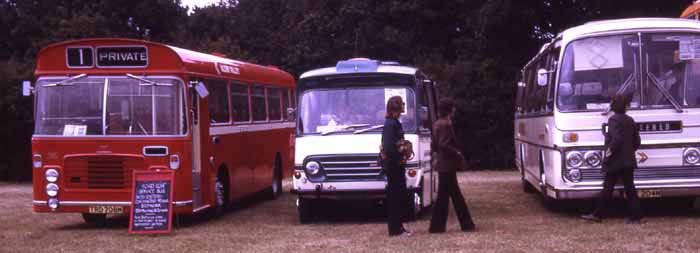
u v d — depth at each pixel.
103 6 42.44
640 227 12.26
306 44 47.84
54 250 11.50
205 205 14.68
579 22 33.00
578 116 13.27
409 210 14.38
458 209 12.39
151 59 13.91
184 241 12.17
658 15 30.17
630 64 13.33
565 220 13.69
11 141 34.47
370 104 14.42
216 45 40.03
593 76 13.38
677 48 13.30
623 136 12.45
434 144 12.27
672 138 13.09
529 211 15.66
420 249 10.66
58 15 41.34
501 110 34.97
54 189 13.88
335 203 16.94
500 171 33.69
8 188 28.41
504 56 35.09
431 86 16.59
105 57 13.95
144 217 13.25
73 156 13.89
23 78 33.78
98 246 11.83
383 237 11.97
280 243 11.73
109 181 13.82
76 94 13.98
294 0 55.31
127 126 13.85
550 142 13.80
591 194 13.20
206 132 14.77
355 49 44.69
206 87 14.97
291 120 16.45
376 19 45.53
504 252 10.26
